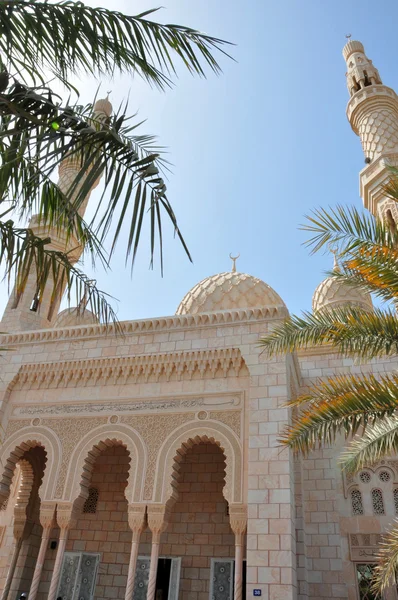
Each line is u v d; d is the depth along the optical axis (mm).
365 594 14219
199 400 15016
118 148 5305
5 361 17891
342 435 16625
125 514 18141
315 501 15906
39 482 19219
